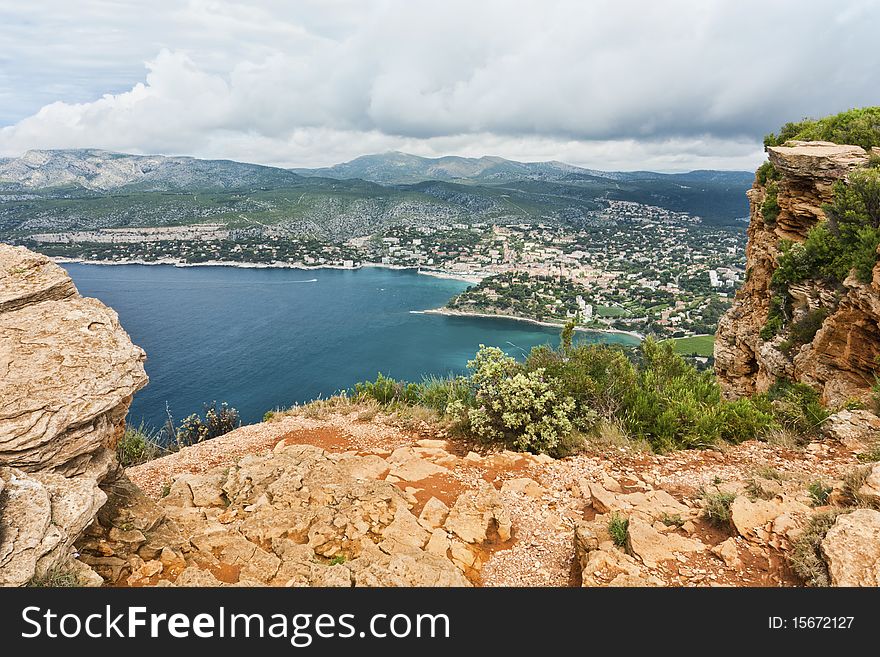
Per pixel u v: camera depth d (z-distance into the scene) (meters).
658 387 11.02
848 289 12.42
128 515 5.57
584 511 7.07
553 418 9.48
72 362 5.16
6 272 5.93
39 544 4.01
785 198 17.86
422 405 13.41
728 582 4.77
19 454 4.50
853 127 19.22
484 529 6.45
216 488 7.60
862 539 4.47
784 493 6.32
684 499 6.92
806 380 13.29
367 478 8.08
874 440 8.20
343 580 4.84
